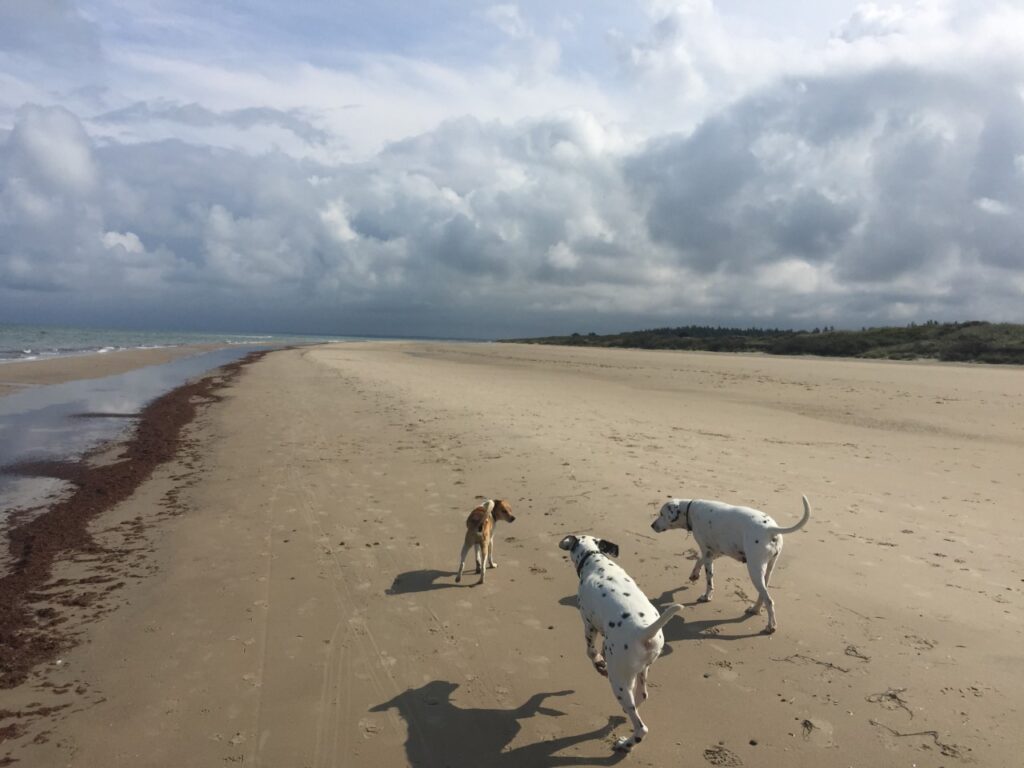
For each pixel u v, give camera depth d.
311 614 6.12
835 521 8.45
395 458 12.40
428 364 41.22
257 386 26.53
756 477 10.69
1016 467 11.58
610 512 8.90
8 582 7.00
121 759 4.12
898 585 6.49
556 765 4.05
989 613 5.85
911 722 4.35
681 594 6.52
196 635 5.74
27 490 10.86
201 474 11.72
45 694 4.87
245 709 4.64
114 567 7.40
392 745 4.25
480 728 4.43
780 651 5.34
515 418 16.67
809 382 25.02
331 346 78.69
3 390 24.08
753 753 4.11
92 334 98.75
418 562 7.38
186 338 109.06
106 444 14.64
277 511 9.34
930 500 9.45
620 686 4.21
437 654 5.39
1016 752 4.01
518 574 7.02
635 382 26.84
